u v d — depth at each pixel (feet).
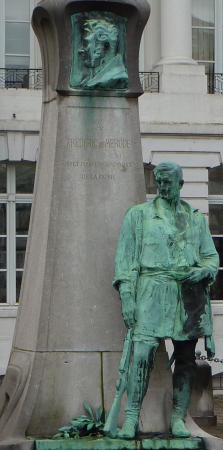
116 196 49.42
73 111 49.55
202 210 116.98
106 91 49.70
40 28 50.47
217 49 121.08
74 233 49.03
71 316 48.65
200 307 46.70
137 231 47.06
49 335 48.55
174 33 118.62
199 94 117.60
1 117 113.70
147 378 46.44
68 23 49.52
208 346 46.88
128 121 49.80
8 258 113.09
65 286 48.78
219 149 117.39
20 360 49.32
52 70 50.16
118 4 49.62
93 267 48.93
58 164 49.34
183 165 116.98
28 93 114.42
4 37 117.91
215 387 107.86
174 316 46.52
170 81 117.60
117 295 48.88
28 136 113.70
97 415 48.01
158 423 48.37
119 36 49.80
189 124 117.08
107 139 49.62
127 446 46.19
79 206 49.19
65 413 48.06
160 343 47.62
